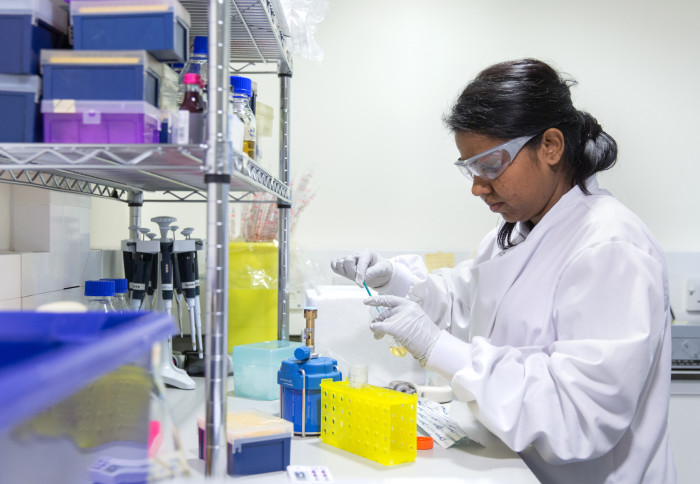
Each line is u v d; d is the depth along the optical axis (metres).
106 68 1.02
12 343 0.56
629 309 1.25
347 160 2.67
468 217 2.69
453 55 2.68
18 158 1.09
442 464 1.24
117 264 2.23
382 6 2.66
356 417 1.28
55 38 1.11
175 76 1.21
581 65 2.73
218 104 0.99
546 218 1.50
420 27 2.67
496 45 2.69
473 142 1.43
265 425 1.18
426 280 1.93
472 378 1.27
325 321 1.78
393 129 2.67
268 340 2.04
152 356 0.63
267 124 2.02
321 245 2.66
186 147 1.00
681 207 2.77
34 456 0.48
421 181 2.68
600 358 1.21
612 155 1.58
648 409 1.41
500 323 1.51
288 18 1.68
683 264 2.70
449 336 1.42
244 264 2.05
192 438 1.35
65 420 0.50
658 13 2.73
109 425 0.57
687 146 2.76
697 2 2.73
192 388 1.75
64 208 1.79
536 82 1.41
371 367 1.79
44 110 1.02
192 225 2.55
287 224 2.02
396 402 1.22
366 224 2.68
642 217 2.78
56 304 0.79
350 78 2.66
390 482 1.09
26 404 0.34
